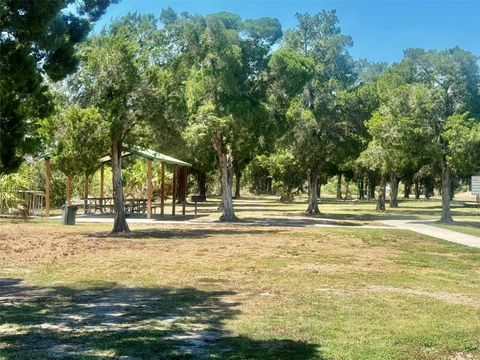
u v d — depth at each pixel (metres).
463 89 32.56
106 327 7.97
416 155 32.19
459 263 15.38
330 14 45.38
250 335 7.53
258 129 30.69
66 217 28.44
